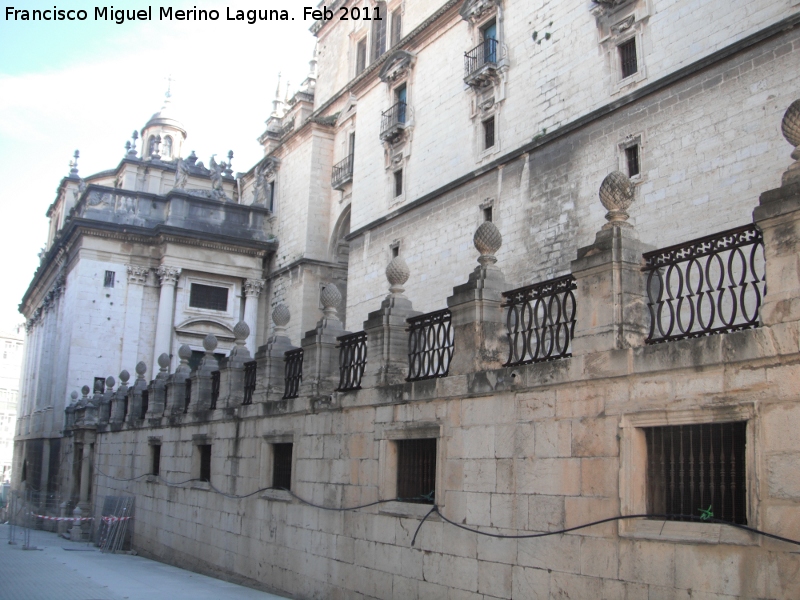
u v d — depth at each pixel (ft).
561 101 78.95
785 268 23.59
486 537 32.83
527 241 79.87
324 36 145.59
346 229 133.69
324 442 46.32
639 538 26.30
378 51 124.26
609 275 28.96
